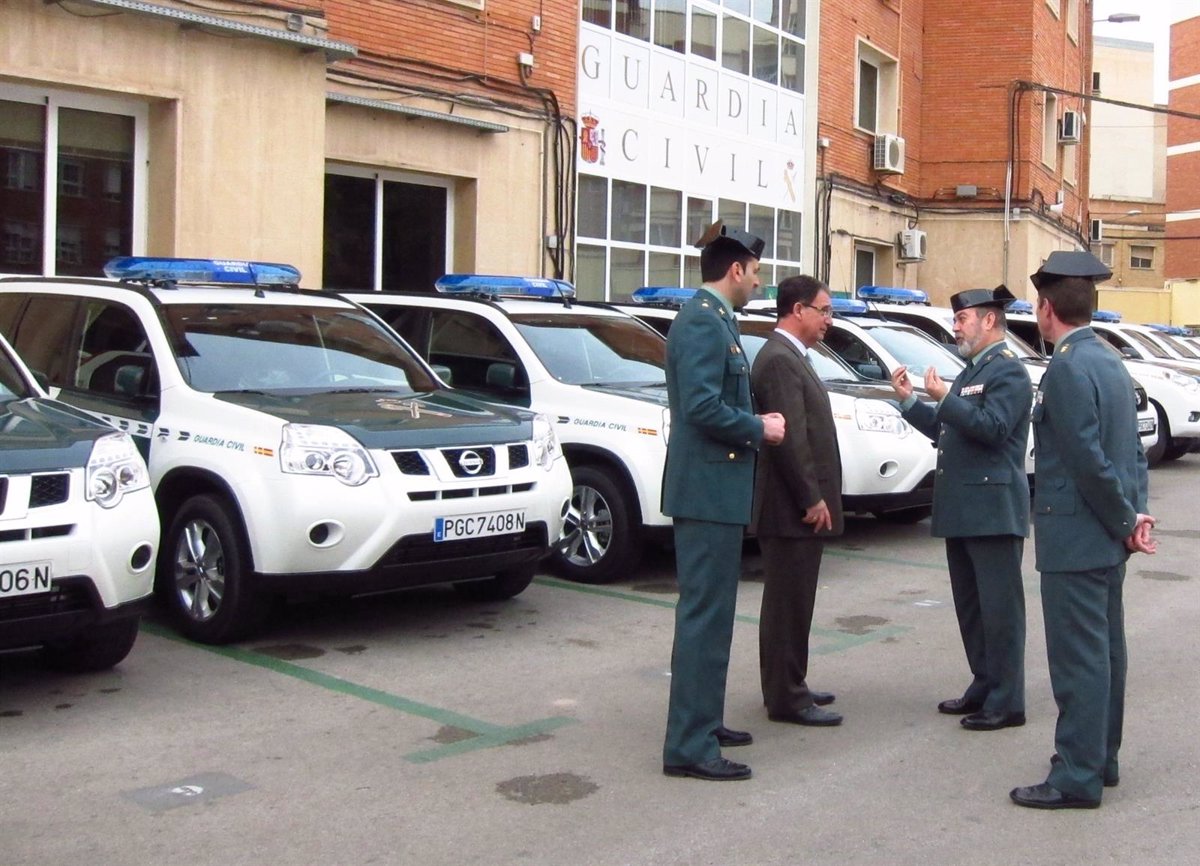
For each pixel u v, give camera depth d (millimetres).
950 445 6238
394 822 4926
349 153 13523
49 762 5523
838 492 6223
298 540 6992
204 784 5293
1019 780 5504
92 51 10609
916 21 25141
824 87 21719
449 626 8016
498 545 7578
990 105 25266
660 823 4949
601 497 9195
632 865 4562
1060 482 5160
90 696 6461
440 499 7277
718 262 5402
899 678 7102
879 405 10383
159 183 11336
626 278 17516
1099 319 19703
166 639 7551
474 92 14875
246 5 11492
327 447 7086
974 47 25297
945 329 14492
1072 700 5160
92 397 8062
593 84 16656
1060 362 5156
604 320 10461
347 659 7223
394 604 8570
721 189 19344
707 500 5316
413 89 14094
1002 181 25312
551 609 8508
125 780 5328
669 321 11703
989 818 5066
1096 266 5242
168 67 11086
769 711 6305
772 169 20516
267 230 11828
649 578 9508
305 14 11930
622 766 5590
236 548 7176
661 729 6109
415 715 6262
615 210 17234
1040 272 5285
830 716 6238
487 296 10508
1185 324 50562
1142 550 5168
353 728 6047
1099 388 5102
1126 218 59969
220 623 7297
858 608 8789
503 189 15305
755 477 5977
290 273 9312
